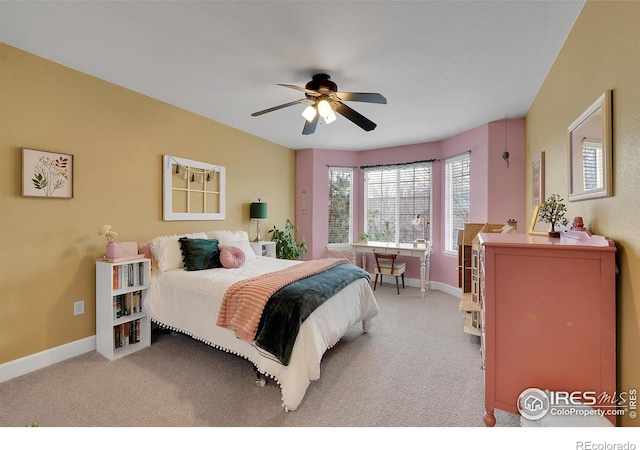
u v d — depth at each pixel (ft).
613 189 4.66
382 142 16.42
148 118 10.13
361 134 14.74
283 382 6.18
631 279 4.17
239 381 7.14
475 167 13.55
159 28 6.44
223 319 7.21
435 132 14.35
